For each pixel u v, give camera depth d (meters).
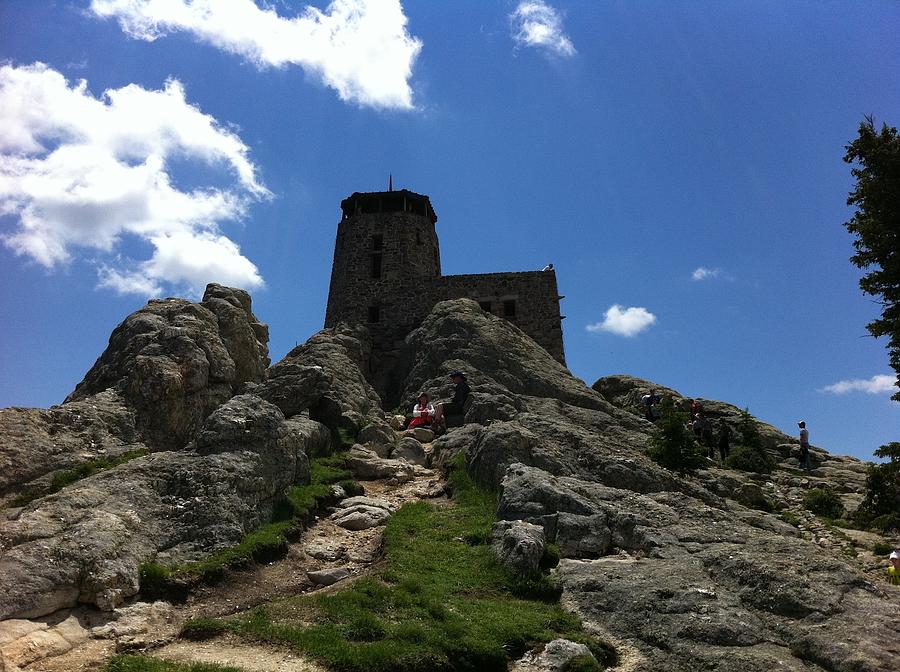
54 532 11.31
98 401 18.81
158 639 10.05
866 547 18.94
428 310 46.06
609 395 44.19
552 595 12.77
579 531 14.98
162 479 13.97
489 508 17.08
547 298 45.56
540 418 23.05
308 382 23.98
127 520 12.38
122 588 10.85
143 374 19.91
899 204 22.20
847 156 23.58
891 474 21.09
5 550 10.54
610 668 10.64
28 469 14.93
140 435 18.81
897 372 22.00
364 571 13.49
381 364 43.28
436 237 52.69
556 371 36.00
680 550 14.62
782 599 11.98
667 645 11.07
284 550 13.95
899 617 11.28
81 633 9.89
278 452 16.39
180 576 11.73
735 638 11.09
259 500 15.12
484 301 45.97
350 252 49.25
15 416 16.16
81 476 15.29
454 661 10.08
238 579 12.38
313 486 17.75
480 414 26.89
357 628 10.48
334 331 41.12
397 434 27.38
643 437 29.19
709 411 38.78
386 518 16.81
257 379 25.69
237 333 25.03
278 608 11.15
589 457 20.30
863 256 22.72
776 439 35.59
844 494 26.36
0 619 9.34
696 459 22.78
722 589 12.74
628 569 13.56
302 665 9.38
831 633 10.94
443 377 33.66
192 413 20.48
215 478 14.20
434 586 12.44
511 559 13.46
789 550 14.27
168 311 23.25
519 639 10.82
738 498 22.66
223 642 10.05
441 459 22.25
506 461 18.64
